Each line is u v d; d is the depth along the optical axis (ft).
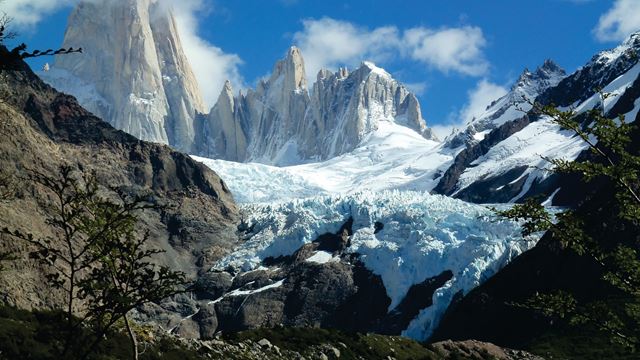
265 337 305.32
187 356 229.04
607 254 145.38
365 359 329.72
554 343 493.77
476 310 649.61
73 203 119.14
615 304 473.26
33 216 580.30
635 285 143.33
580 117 148.77
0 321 181.37
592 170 144.97
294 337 319.88
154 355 209.36
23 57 94.94
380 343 362.94
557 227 146.72
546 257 647.15
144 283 112.88
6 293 456.86
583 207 642.22
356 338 350.43
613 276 144.97
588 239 145.69
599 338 474.49
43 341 174.81
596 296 569.23
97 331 113.19
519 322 591.78
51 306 476.54
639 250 565.94
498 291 654.53
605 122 143.64
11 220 541.34
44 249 109.91
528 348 502.79
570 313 147.54
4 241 485.56
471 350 431.84
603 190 645.10
